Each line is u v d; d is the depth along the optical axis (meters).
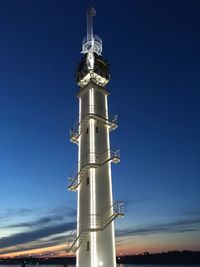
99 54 50.34
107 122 43.31
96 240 34.91
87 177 38.91
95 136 41.22
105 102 45.44
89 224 35.69
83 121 42.34
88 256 34.59
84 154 41.12
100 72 47.66
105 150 41.41
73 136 43.72
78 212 38.81
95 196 37.16
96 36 51.41
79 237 36.03
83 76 47.84
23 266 191.62
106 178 39.25
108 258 35.00
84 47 50.38
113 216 36.22
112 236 36.38
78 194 39.75
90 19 52.62
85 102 44.81
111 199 38.56
